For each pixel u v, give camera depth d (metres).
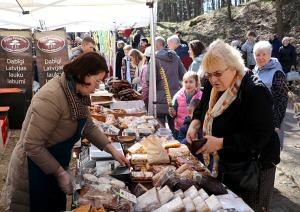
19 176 1.98
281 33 17.42
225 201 1.77
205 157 2.38
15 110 6.12
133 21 7.55
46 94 1.81
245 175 2.03
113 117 3.45
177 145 2.59
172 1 31.34
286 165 4.65
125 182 2.02
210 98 2.13
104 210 1.59
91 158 2.21
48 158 1.84
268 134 1.91
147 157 2.33
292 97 3.28
